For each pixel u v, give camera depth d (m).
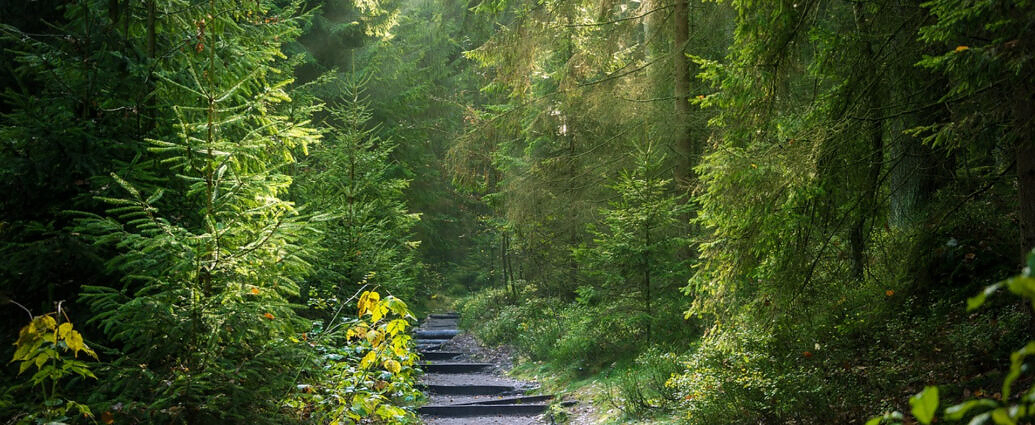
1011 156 6.75
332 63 18.62
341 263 9.02
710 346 7.43
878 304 7.12
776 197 6.09
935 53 5.87
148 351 4.08
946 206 7.06
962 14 4.31
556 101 12.45
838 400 5.83
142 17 5.66
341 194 10.16
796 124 6.44
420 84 20.59
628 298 11.32
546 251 16.70
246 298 4.71
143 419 3.89
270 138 4.90
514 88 12.12
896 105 6.11
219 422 4.14
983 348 5.82
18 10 5.70
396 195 11.48
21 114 4.59
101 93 4.95
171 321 4.12
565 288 17.08
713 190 6.33
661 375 8.96
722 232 6.57
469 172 13.55
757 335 6.82
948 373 5.73
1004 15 4.32
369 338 5.01
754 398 6.27
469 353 16.08
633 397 8.57
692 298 10.82
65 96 4.78
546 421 9.38
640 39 13.81
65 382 4.46
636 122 11.95
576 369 11.59
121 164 4.71
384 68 19.34
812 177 6.01
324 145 10.97
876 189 6.42
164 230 4.24
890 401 5.57
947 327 6.55
